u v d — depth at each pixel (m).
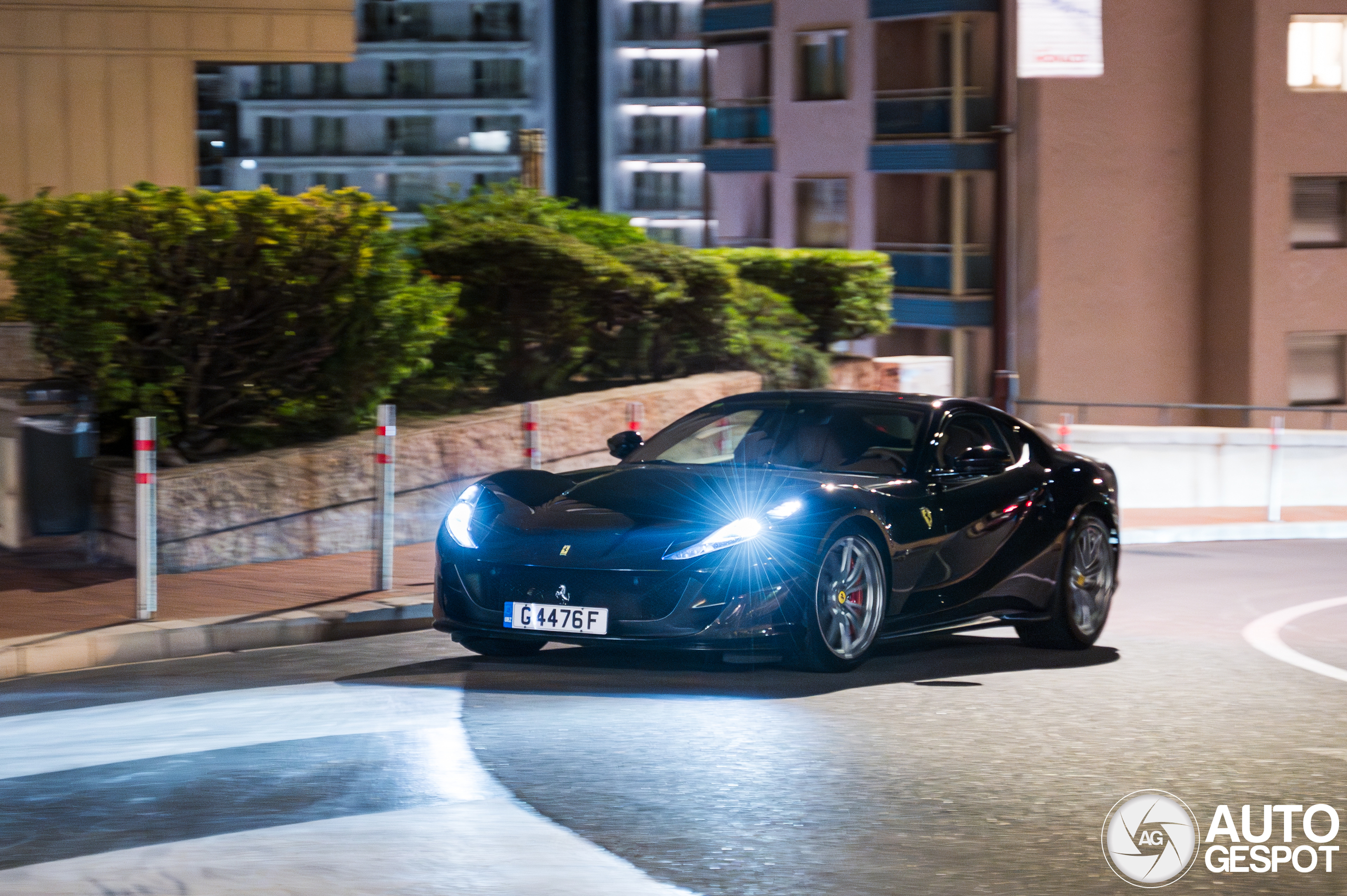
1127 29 44.75
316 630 11.72
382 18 115.00
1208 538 22.39
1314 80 44.88
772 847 6.27
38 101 20.48
